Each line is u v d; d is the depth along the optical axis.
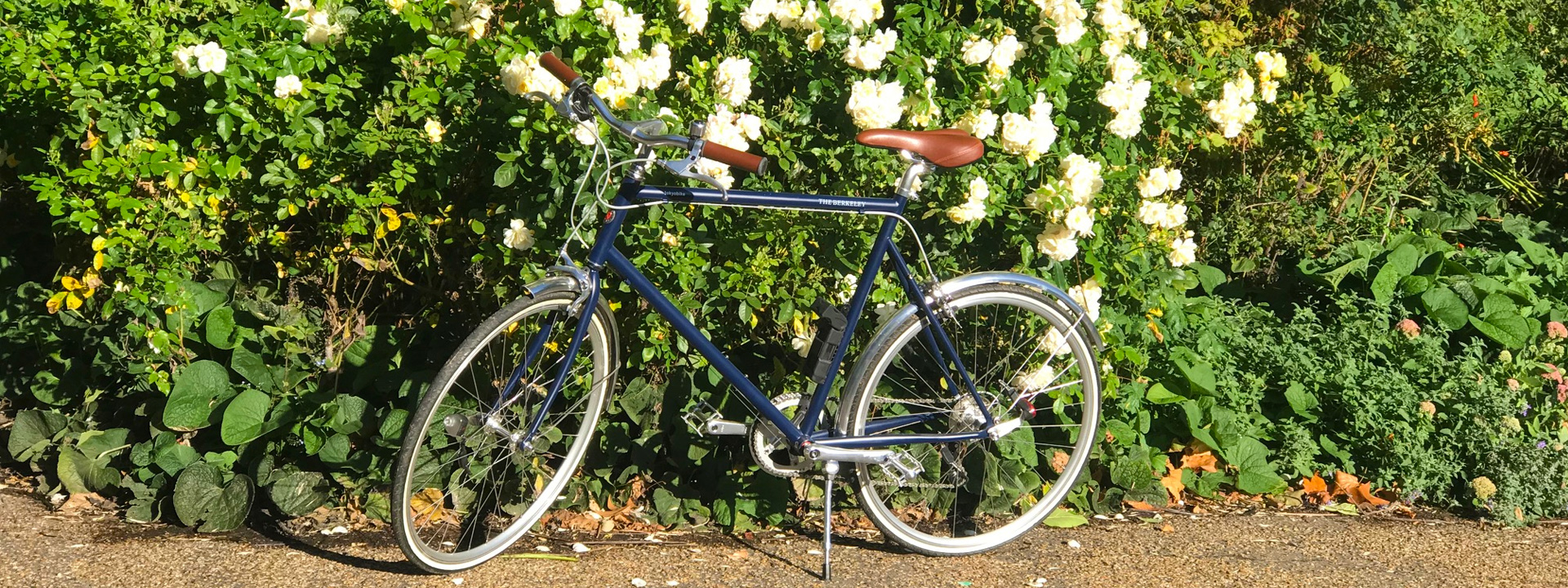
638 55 3.07
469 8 3.14
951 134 2.85
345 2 3.33
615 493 3.28
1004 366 3.32
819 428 2.98
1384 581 3.01
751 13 3.18
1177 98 3.63
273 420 3.21
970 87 3.30
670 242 3.10
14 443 3.38
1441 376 4.06
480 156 3.27
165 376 3.23
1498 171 6.07
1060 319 3.14
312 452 3.14
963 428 3.12
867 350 2.95
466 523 3.12
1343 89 5.20
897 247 3.22
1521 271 4.98
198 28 3.32
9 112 3.48
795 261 3.17
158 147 3.17
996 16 3.57
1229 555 3.16
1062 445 3.44
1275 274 4.94
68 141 3.48
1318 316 4.61
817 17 3.19
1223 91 3.61
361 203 3.18
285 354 3.38
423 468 3.09
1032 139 3.18
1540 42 7.09
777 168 3.38
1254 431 3.81
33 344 3.73
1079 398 3.45
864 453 2.92
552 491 3.01
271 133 3.23
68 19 3.46
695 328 2.87
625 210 2.72
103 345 3.45
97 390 3.49
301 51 3.20
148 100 3.22
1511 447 3.67
